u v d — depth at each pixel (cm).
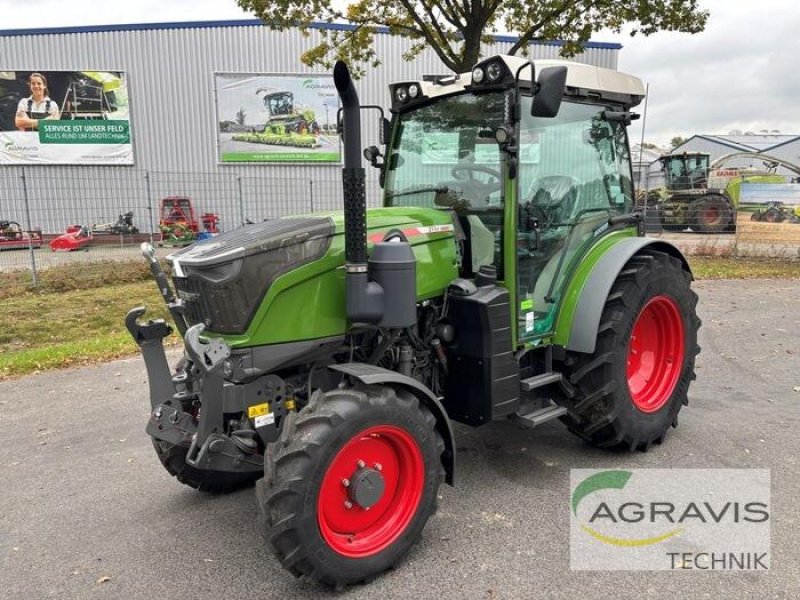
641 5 1020
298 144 2100
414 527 286
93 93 2066
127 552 306
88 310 941
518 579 275
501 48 1948
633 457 397
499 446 419
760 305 907
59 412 510
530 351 376
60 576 287
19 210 1872
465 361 337
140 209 1906
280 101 2080
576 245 389
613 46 2053
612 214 423
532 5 1049
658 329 427
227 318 278
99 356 670
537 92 301
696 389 533
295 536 249
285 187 1903
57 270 1254
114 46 2066
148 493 370
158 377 315
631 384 411
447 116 367
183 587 276
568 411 385
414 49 1284
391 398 273
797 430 436
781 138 3631
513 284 337
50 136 2072
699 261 1380
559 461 394
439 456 292
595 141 405
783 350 658
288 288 284
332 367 283
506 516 328
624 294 376
